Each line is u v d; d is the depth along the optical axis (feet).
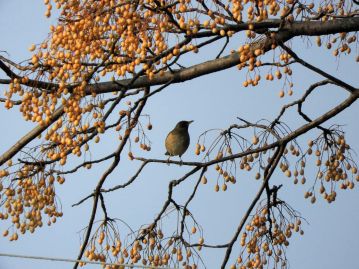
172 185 45.09
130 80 46.65
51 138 41.81
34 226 42.88
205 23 40.19
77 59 40.19
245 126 46.34
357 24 43.04
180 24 40.14
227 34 40.73
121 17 39.81
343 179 46.11
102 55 41.04
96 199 45.83
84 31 40.14
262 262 43.96
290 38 42.63
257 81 41.63
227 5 41.32
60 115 45.60
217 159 45.09
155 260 44.34
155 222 44.80
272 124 47.37
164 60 40.63
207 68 45.93
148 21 40.04
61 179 43.83
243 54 40.70
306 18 43.45
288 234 45.11
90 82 43.55
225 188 45.70
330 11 44.65
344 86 44.88
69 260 35.55
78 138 42.29
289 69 42.19
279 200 45.47
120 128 45.01
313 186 46.26
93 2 40.73
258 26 41.01
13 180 43.09
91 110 41.70
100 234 44.88
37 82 41.24
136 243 44.45
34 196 43.01
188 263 44.27
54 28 40.42
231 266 43.75
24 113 41.16
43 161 43.39
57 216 43.55
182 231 44.78
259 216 44.34
